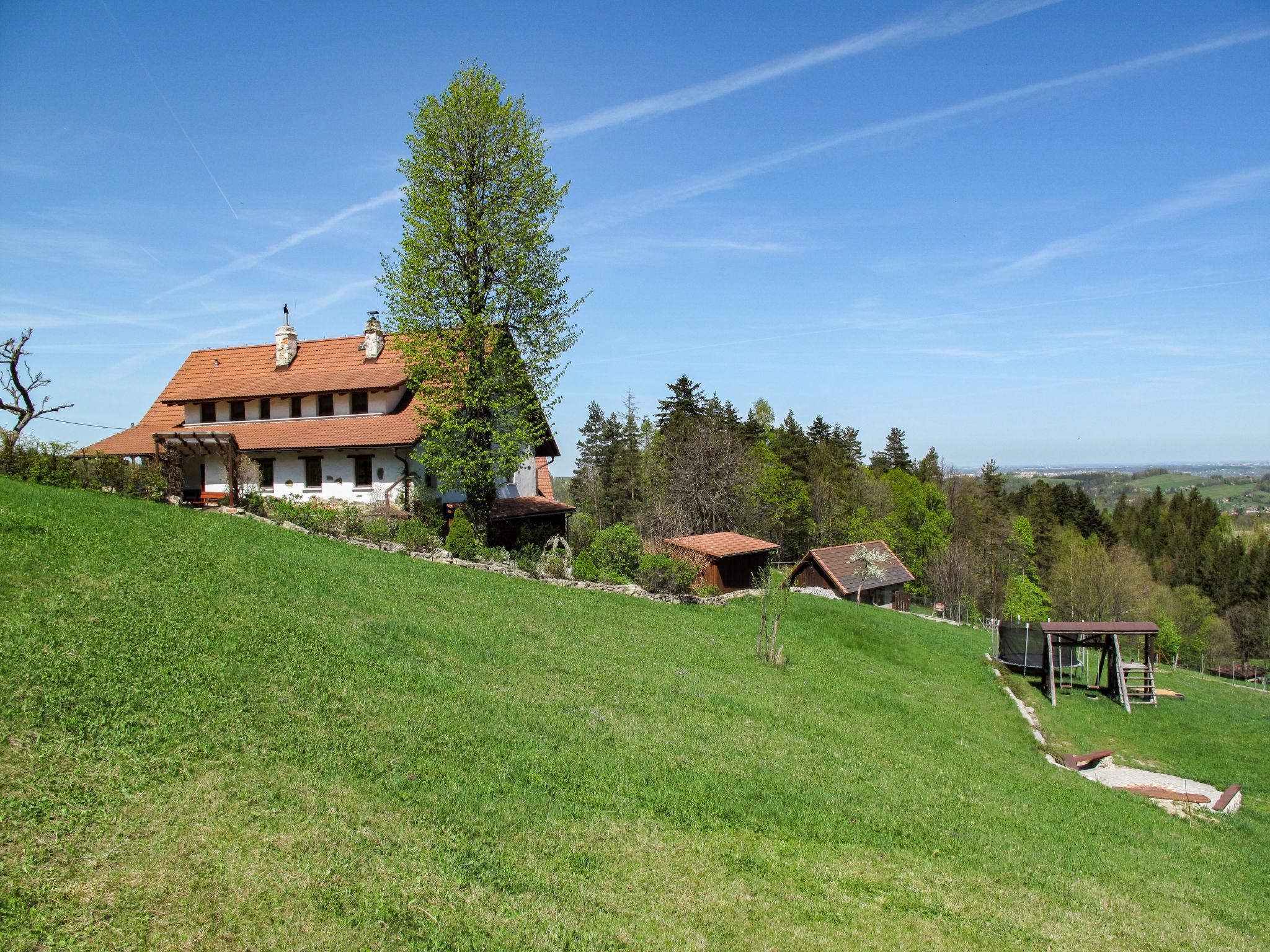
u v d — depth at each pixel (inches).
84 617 461.7
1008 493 4156.0
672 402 3127.5
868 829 469.7
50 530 610.5
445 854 327.0
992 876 436.5
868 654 1205.7
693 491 2309.3
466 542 1127.0
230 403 1553.9
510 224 1190.9
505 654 657.0
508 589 960.9
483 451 1179.3
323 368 1576.0
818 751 611.8
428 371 1180.5
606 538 1273.4
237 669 451.8
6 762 308.5
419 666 555.8
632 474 2984.7
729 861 386.9
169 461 1157.1
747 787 490.0
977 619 2146.9
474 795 388.2
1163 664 2439.7
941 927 359.3
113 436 1574.8
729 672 831.7
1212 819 679.1
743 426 3331.7
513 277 1189.1
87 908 245.0
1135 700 1248.8
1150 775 805.2
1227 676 2785.4
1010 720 975.0
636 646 834.2
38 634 422.0
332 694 460.4
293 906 267.7
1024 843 508.4
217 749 360.5
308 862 293.9
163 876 267.0
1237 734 1067.9
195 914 252.8
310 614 597.6
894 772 607.2
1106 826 592.1
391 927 271.0
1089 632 1233.4
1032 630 1350.9
